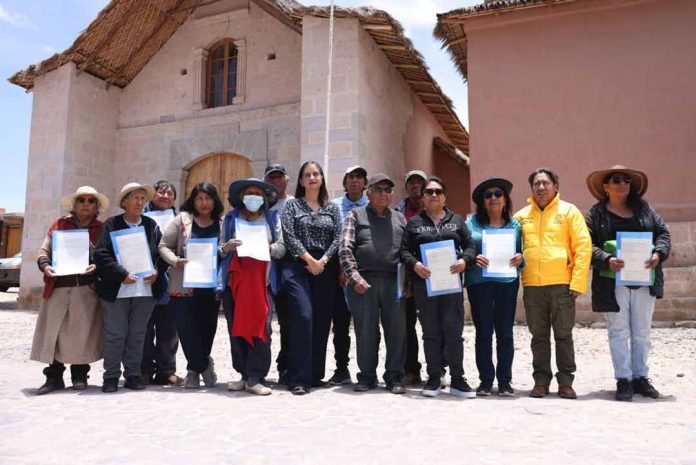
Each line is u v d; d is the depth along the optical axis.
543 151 9.89
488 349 4.86
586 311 9.24
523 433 3.54
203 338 5.25
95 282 4.97
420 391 5.05
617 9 9.69
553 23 9.99
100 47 12.88
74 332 4.92
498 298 4.89
